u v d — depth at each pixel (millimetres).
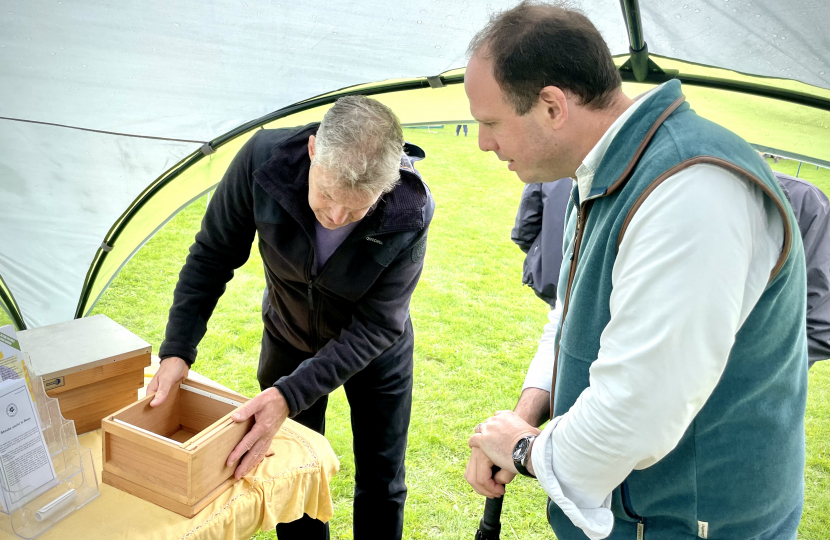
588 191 1002
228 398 1417
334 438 3111
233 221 1629
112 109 2010
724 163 803
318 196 1344
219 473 1271
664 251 810
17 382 1118
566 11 949
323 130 1291
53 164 2193
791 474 1017
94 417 1445
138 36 1757
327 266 1574
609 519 958
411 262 1628
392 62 1948
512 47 928
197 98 2008
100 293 2818
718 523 1002
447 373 3848
